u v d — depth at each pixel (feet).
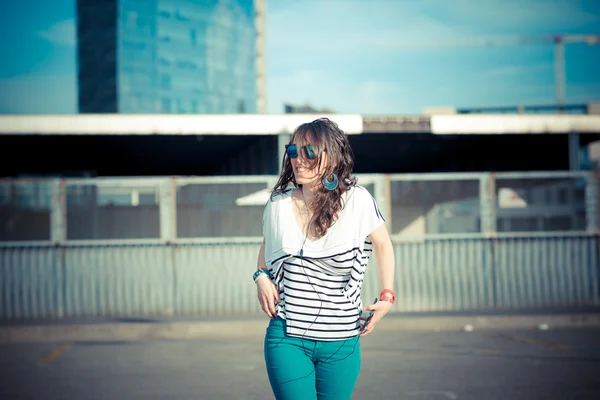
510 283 40.09
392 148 55.83
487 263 40.06
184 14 451.94
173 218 39.34
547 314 36.45
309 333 8.48
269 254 8.80
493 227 40.01
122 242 39.22
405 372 23.41
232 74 468.34
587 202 40.11
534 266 40.16
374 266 39.93
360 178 39.68
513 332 33.73
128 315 38.88
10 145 52.06
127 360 26.86
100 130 39.68
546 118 42.50
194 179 39.34
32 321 36.73
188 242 39.37
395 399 19.42
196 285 39.40
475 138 50.75
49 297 38.86
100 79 439.22
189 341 32.17
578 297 40.27
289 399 8.53
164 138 48.83
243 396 20.10
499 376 22.58
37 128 39.24
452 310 39.50
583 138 51.78
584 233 40.14
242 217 39.40
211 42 458.91
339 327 8.54
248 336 33.78
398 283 39.73
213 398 19.88
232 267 39.50
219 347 30.01
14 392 21.03
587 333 33.14
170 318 36.83
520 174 40.14
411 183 39.88
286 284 8.60
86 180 39.11
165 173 78.43
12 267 38.81
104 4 440.86
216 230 39.37
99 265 39.17
